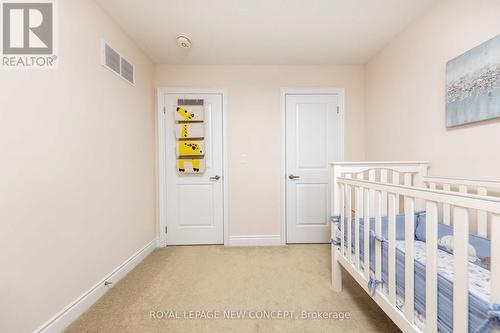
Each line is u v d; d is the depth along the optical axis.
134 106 2.14
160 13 1.75
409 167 1.72
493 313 0.60
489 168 1.29
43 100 1.20
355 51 2.37
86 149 1.50
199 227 2.68
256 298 1.59
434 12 1.66
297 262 2.17
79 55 1.45
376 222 1.16
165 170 2.64
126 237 1.98
